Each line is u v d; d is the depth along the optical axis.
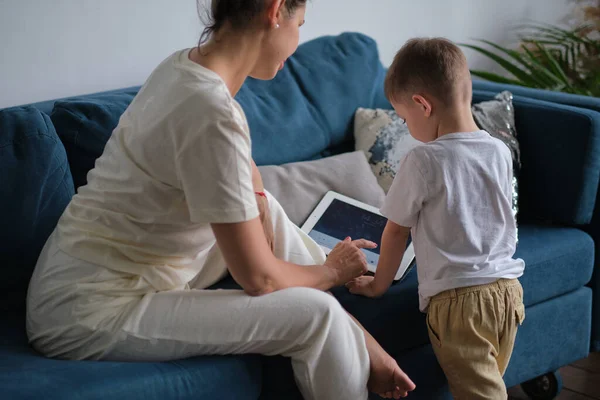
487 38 3.05
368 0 2.54
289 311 1.18
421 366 1.49
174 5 2.03
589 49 3.00
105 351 1.16
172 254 1.21
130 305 1.18
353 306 1.42
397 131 1.92
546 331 1.71
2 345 1.22
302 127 1.90
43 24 1.79
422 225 1.36
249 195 1.10
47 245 1.25
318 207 1.71
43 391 0.99
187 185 1.09
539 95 2.03
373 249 1.59
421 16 2.76
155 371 1.10
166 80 1.16
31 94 1.83
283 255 1.45
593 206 1.82
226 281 1.50
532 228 1.81
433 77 1.34
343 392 1.22
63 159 1.44
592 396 1.85
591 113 1.77
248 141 1.11
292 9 1.16
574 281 1.74
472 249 1.33
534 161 1.88
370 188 1.80
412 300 1.48
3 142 1.36
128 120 1.19
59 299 1.17
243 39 1.15
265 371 1.29
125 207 1.17
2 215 1.34
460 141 1.33
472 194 1.33
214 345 1.17
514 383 1.69
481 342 1.33
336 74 2.02
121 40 1.95
